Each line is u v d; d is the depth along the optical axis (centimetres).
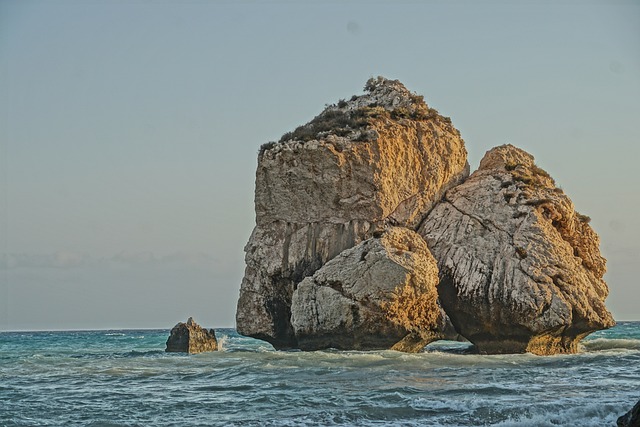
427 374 4606
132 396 4094
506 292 5859
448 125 7038
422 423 3319
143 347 9081
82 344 10419
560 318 5753
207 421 3447
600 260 6538
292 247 6419
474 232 6284
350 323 5778
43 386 4478
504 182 6556
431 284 5866
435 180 6738
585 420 3209
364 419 3419
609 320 6062
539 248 6053
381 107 6931
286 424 3356
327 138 6481
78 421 3478
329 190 6419
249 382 4475
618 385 4088
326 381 4419
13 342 11512
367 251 5919
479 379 4384
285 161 6500
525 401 3656
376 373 4672
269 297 6506
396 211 6538
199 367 5228
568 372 4622
